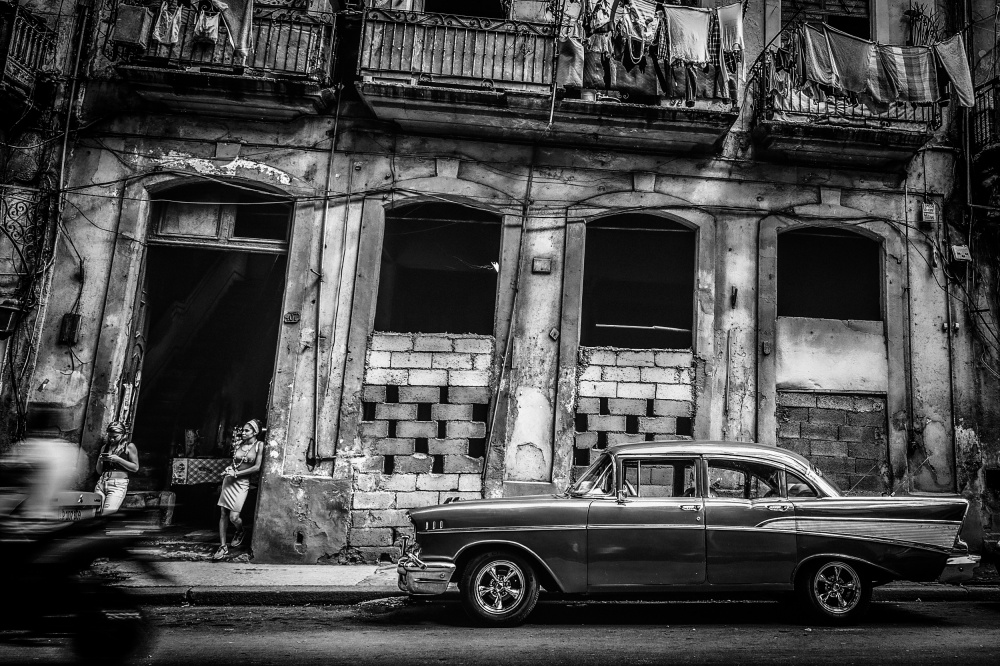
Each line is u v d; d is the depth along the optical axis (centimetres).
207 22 957
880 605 703
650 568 591
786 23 1109
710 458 623
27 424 901
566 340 971
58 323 932
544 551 590
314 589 722
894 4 1110
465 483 935
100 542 479
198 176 980
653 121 962
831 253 1072
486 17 1080
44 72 971
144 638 479
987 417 983
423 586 584
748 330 986
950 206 1034
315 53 973
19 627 465
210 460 1100
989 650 513
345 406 936
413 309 1131
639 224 1042
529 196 1004
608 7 991
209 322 1267
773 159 1029
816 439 973
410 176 998
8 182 954
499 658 478
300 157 995
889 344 995
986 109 1028
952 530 602
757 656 487
